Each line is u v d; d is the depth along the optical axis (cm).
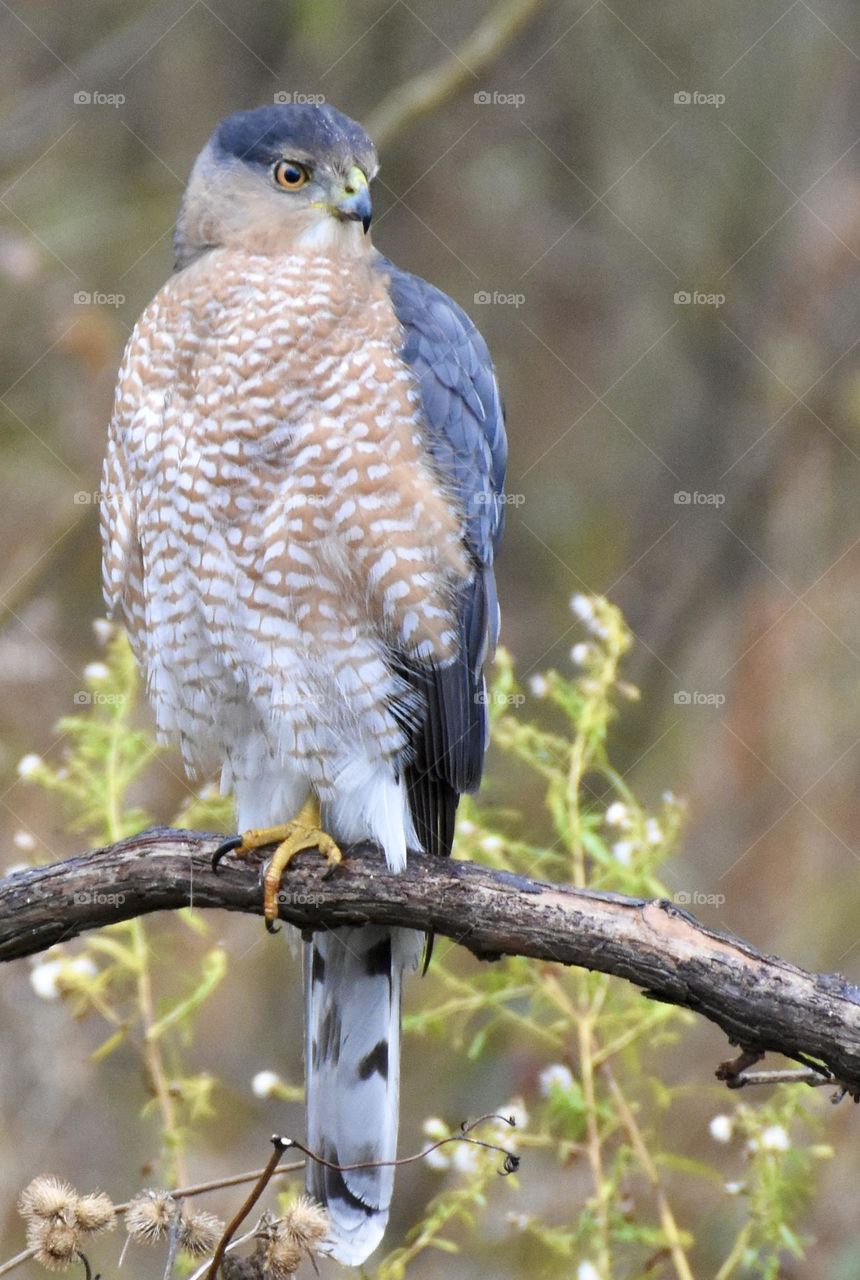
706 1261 979
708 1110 1070
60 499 1338
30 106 1409
